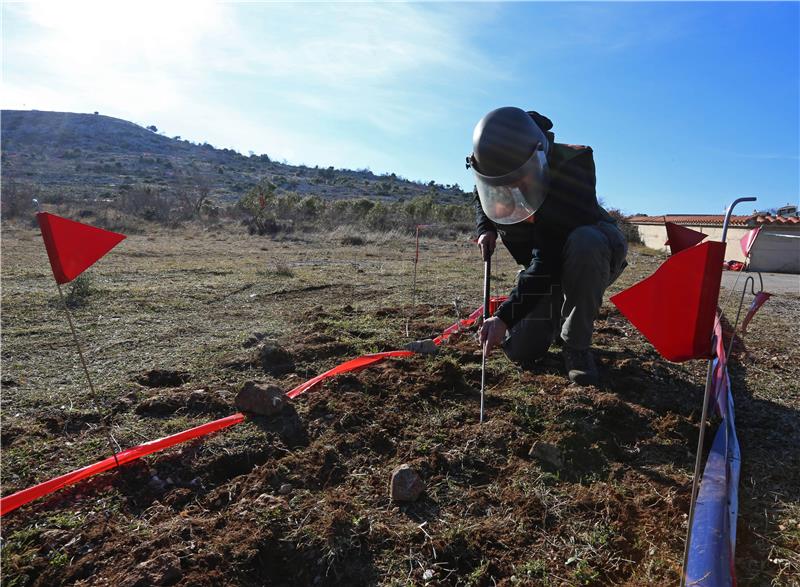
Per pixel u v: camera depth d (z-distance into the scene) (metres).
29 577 1.87
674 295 1.70
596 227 3.33
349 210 26.42
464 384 3.37
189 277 8.10
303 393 3.21
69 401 3.13
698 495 2.27
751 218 17.14
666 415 3.05
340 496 2.32
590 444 2.72
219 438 2.68
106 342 4.31
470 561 2.04
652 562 2.02
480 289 7.23
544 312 3.63
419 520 2.22
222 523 2.14
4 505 2.14
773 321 5.93
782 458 2.71
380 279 8.22
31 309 5.44
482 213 3.66
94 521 2.14
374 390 3.24
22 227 18.17
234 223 23.72
